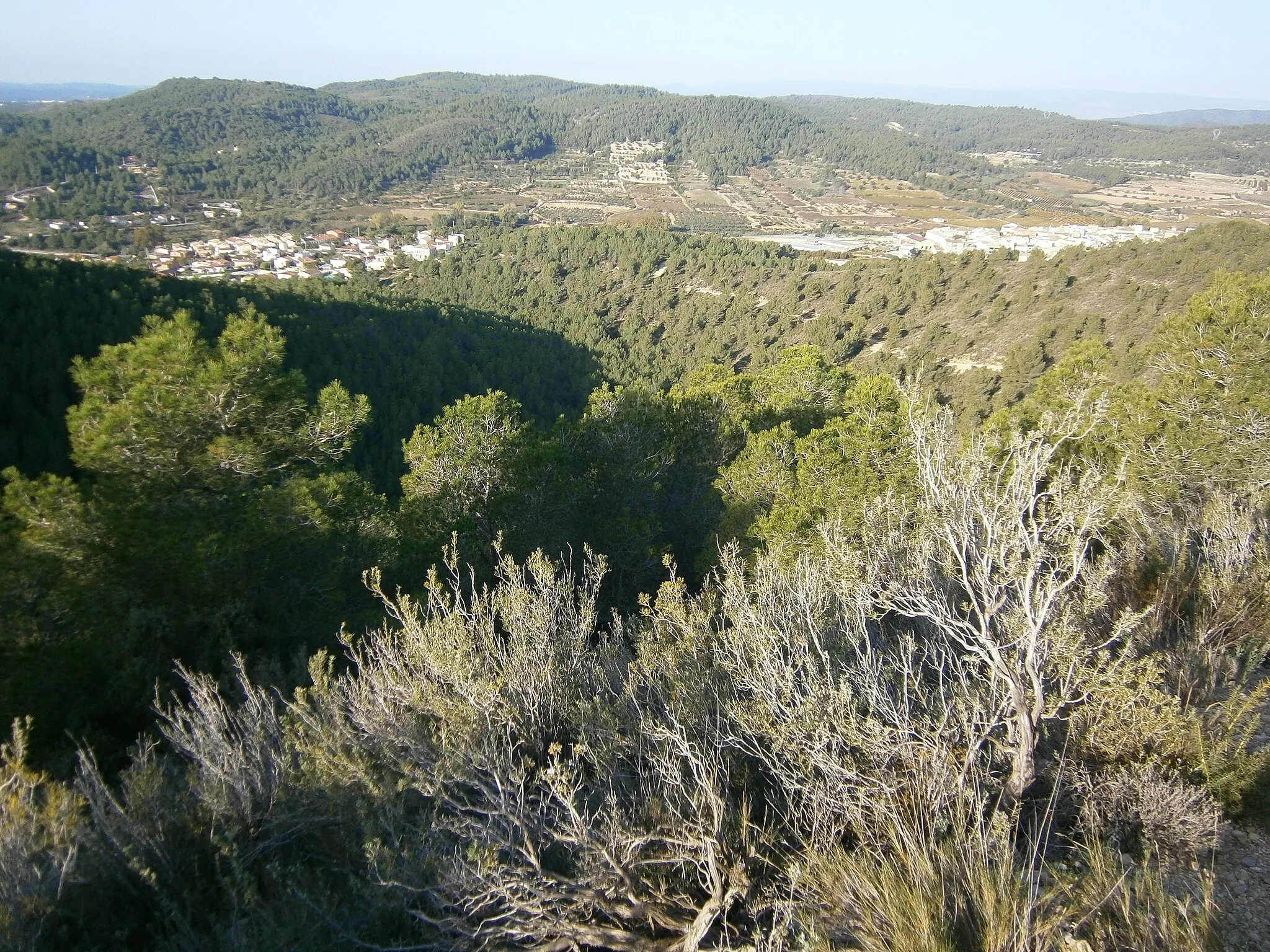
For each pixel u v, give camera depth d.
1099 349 10.47
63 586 4.91
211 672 4.81
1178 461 7.58
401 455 23.91
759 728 2.64
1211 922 1.89
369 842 2.46
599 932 2.25
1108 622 3.49
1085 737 2.70
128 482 5.51
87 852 2.67
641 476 10.16
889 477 7.06
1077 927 1.85
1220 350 8.46
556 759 2.86
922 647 3.28
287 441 6.59
